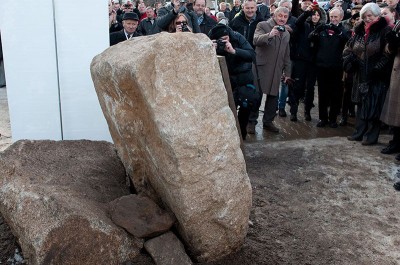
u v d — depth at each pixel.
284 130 6.27
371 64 5.11
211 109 2.35
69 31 3.88
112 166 3.33
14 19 3.74
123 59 2.39
